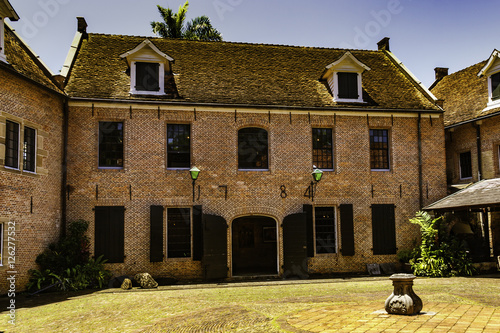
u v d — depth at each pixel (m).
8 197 12.34
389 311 8.49
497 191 15.37
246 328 7.94
